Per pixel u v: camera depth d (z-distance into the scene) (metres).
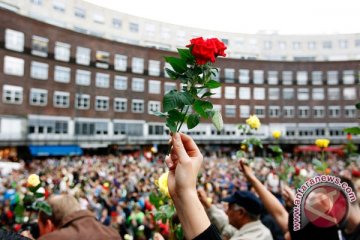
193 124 1.24
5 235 0.95
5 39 25.95
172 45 35.44
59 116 29.47
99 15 33.41
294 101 36.50
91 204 7.82
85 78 31.66
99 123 32.19
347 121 35.59
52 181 10.74
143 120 34.69
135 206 7.06
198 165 1.16
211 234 1.03
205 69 1.27
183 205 1.07
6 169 14.28
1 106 25.66
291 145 36.12
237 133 34.12
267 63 35.91
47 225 2.41
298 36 38.34
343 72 35.97
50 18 29.86
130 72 34.22
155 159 23.42
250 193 2.89
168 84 35.94
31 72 27.73
